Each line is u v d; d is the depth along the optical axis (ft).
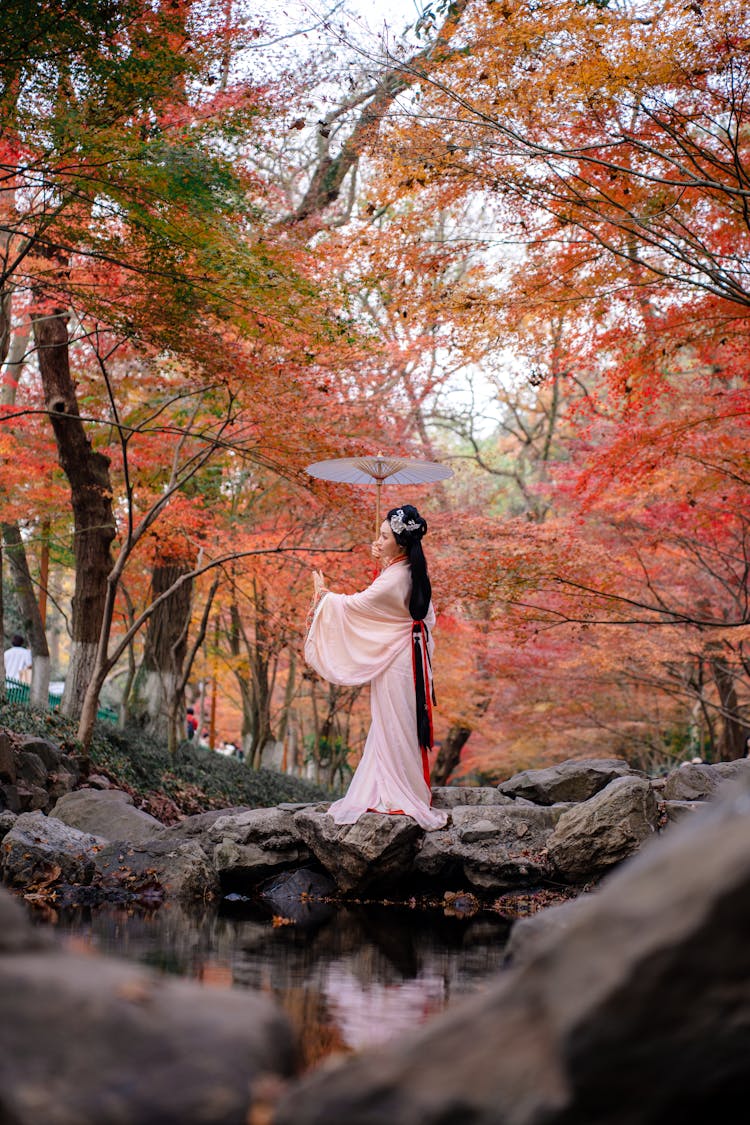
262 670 60.59
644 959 5.26
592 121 24.98
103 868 22.26
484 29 23.65
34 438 42.06
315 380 32.45
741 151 26.45
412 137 25.44
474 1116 5.34
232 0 24.66
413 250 27.73
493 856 22.93
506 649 50.24
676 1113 5.36
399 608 24.38
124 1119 5.16
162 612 54.19
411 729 24.18
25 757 31.40
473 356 29.09
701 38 22.38
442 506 49.78
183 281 26.99
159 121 27.30
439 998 11.78
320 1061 8.77
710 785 25.18
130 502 33.71
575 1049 5.25
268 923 18.24
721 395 31.27
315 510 40.70
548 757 66.80
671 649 43.32
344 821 23.22
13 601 70.85
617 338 30.40
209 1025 5.81
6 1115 5.01
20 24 23.07
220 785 50.01
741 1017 5.19
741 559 43.80
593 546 33.65
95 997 5.67
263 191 28.30
